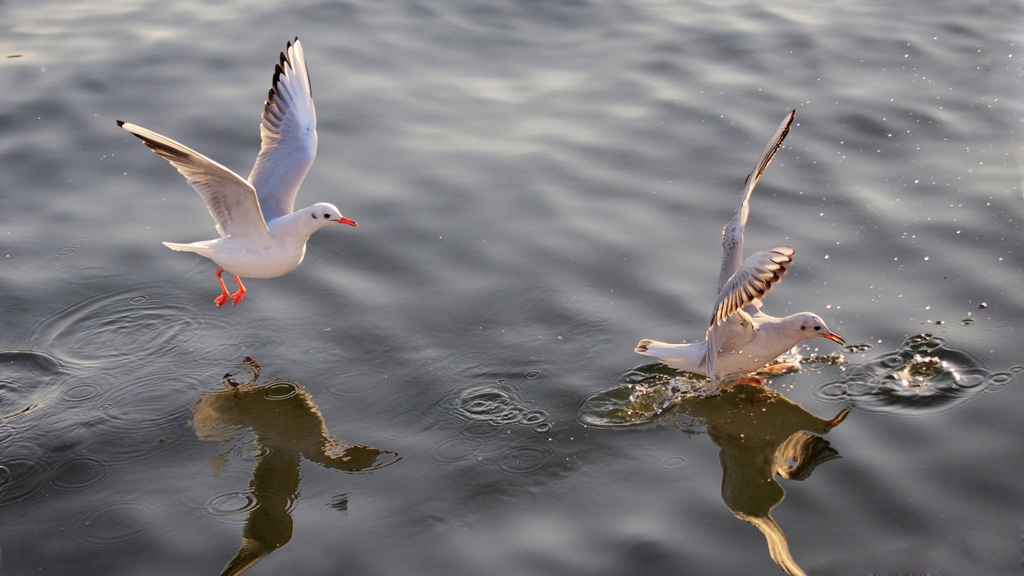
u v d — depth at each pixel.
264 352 8.50
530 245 9.73
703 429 7.57
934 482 6.80
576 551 6.36
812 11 14.27
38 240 9.89
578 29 14.02
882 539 6.35
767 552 6.28
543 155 11.16
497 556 6.33
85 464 7.29
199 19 14.27
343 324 8.80
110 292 9.21
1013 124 11.09
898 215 9.78
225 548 6.50
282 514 6.78
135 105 12.05
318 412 7.80
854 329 8.45
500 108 12.14
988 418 7.35
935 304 8.59
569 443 7.38
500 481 7.00
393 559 6.35
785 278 9.05
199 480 7.13
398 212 10.29
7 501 6.94
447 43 13.68
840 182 10.39
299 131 9.19
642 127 11.59
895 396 7.73
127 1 14.90
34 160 11.08
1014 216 9.56
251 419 7.74
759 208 10.07
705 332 8.51
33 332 8.69
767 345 7.81
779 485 6.92
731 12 14.34
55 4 14.85
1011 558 6.10
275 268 8.35
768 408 7.76
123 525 6.71
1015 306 8.44
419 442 7.43
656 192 10.45
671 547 6.36
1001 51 12.66
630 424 7.60
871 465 7.03
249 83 12.55
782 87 12.25
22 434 7.55
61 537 6.61
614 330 8.60
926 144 10.92
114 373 8.26
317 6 14.61
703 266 9.32
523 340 8.52
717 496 6.82
